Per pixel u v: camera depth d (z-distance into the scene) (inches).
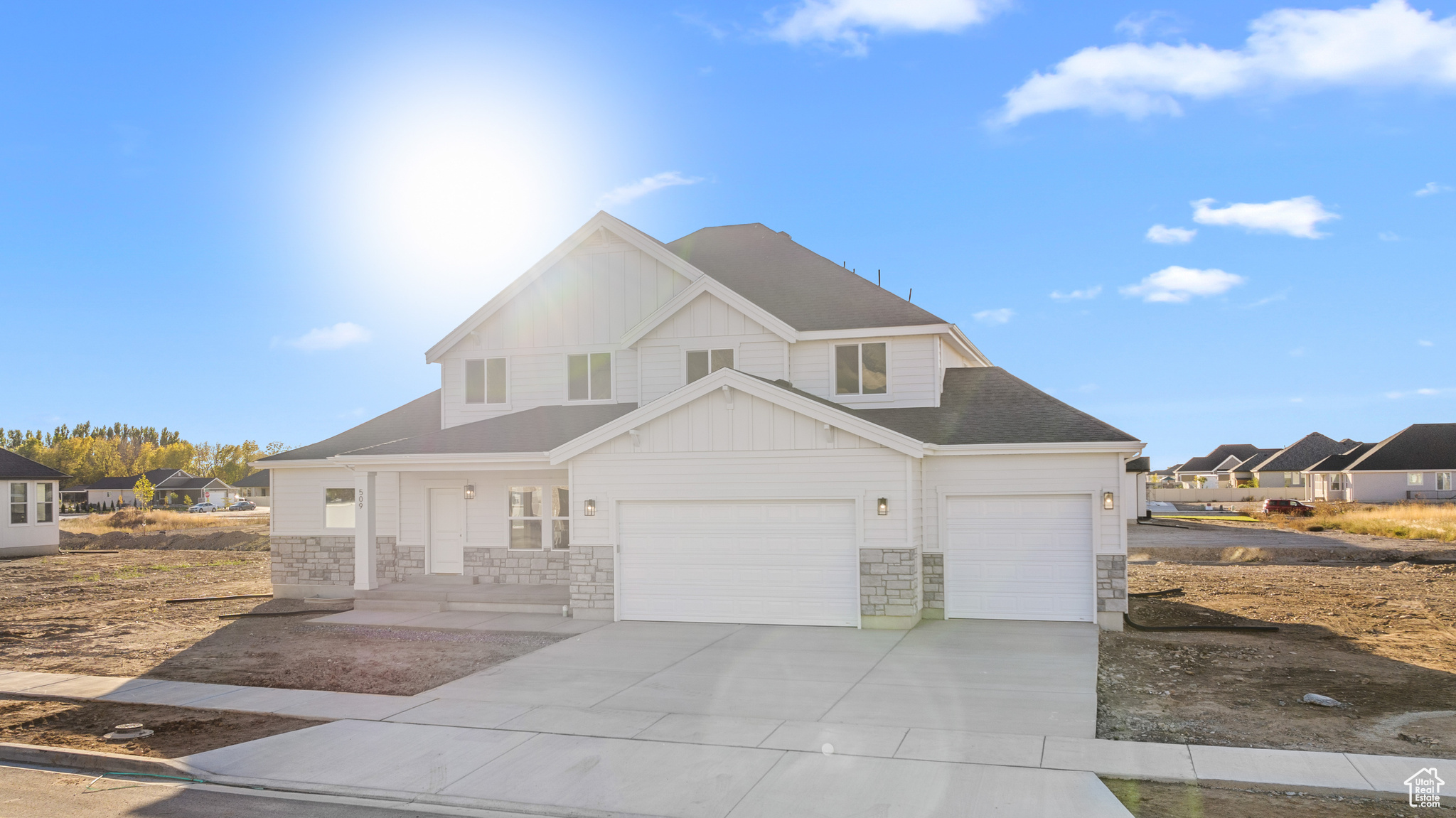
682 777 339.0
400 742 389.7
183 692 486.9
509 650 594.9
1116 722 408.8
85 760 370.3
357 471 796.0
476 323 903.7
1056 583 668.1
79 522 2301.9
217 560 1381.6
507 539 826.8
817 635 617.6
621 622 687.1
